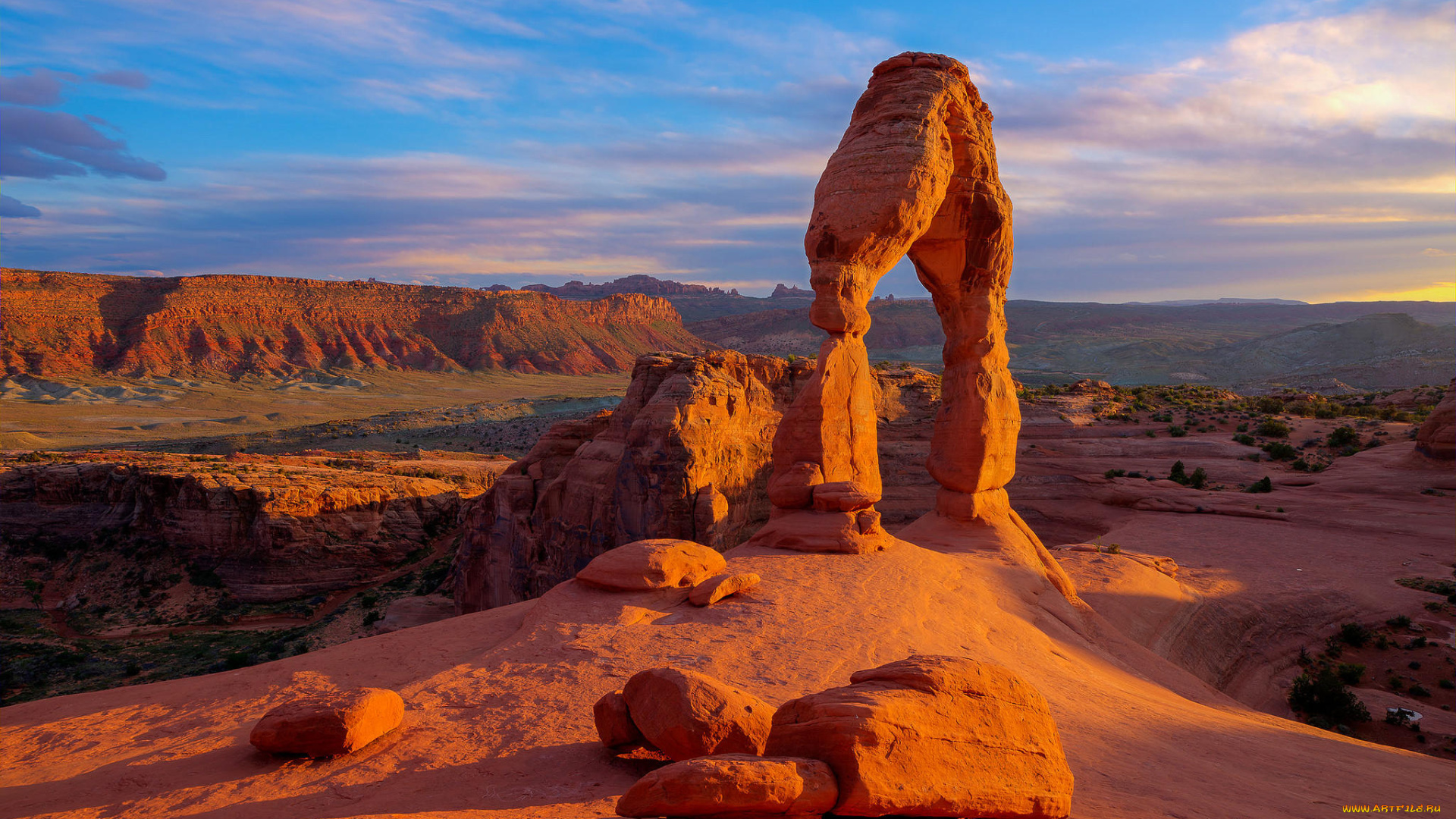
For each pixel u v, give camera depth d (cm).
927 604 1694
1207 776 988
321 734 838
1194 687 1920
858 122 2280
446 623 1469
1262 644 3189
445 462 12988
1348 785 1036
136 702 1061
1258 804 883
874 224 2155
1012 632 1712
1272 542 4712
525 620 1432
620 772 805
